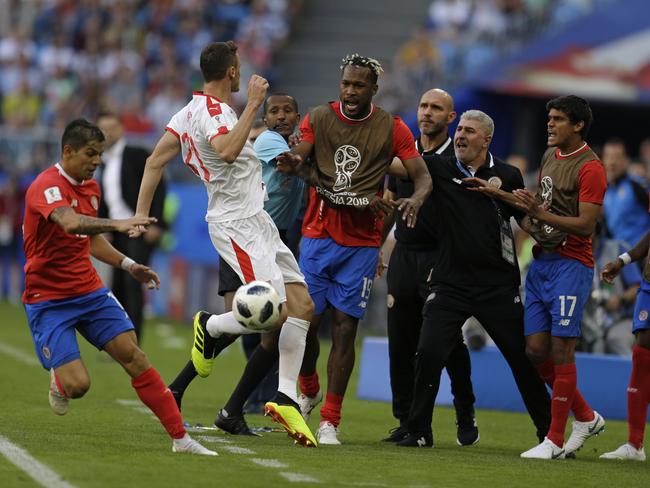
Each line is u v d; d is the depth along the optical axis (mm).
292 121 31469
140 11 97062
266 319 26375
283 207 30984
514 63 77625
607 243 42250
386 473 24391
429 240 30906
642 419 29609
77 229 23688
